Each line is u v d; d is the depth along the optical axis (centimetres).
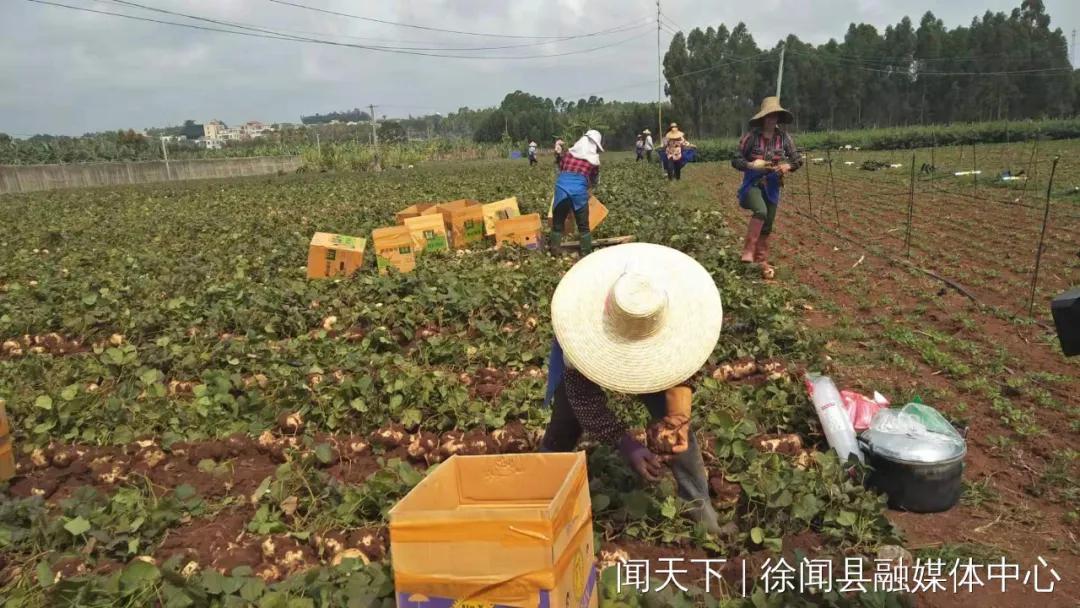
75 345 827
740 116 8375
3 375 701
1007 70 8425
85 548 413
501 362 697
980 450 507
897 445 433
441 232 1196
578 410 381
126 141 6331
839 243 1230
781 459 460
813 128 8738
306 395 603
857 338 738
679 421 361
